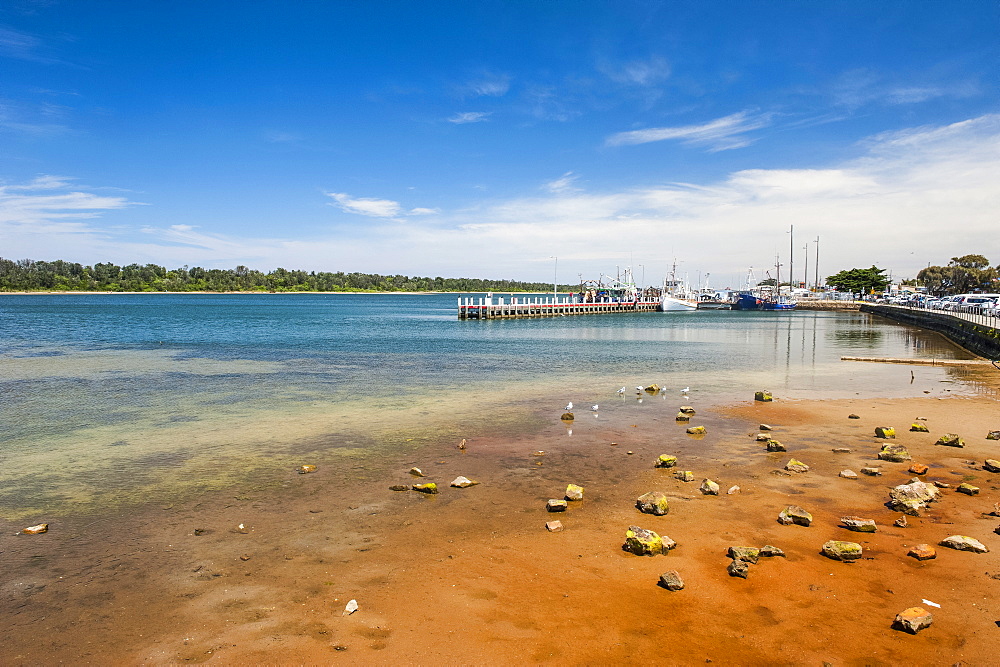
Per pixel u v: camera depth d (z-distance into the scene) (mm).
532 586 8188
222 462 14617
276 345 49531
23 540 10023
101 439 17094
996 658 6434
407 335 62500
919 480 12383
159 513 11219
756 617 7355
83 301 194500
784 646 6738
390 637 7008
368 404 22156
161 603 7891
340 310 138625
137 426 18719
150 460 14867
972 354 41250
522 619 7367
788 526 10219
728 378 28922
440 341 54500
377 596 7973
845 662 6434
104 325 74938
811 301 153000
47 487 12867
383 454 15211
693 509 11078
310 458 14906
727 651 6664
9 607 7848
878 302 144125
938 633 6914
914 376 29203
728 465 14023
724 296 159000
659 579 8281
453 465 14164
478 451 15438
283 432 17734
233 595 8062
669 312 131125
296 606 7746
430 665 6480
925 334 62156
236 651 6781
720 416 19734
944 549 9164
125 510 11414
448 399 23188
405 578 8469
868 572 8461
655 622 7273
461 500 11703
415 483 12836
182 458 15016
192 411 21031
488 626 7219
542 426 18328
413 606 7699
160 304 169625
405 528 10305
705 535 9875
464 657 6613
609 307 132375
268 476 13422
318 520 10734
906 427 17984
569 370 32438
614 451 15367
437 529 10242
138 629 7293
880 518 10555
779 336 60000
